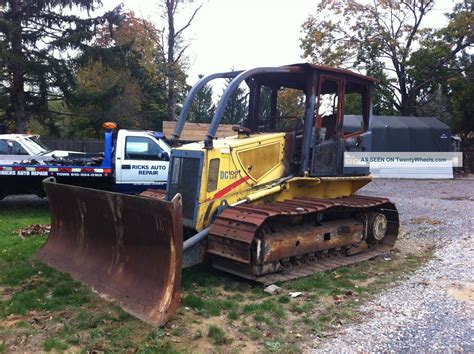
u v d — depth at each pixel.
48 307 4.81
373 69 28.78
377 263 6.96
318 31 28.53
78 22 23.11
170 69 27.17
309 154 6.65
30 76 22.53
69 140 22.52
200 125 16.34
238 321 4.62
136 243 5.10
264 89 7.45
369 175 7.82
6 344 4.02
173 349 3.96
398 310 4.92
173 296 4.52
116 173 10.77
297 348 4.04
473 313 4.83
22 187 10.90
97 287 5.25
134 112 29.22
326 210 6.61
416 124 22.94
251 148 6.30
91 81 27.53
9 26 21.17
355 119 11.34
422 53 27.89
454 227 9.77
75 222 6.15
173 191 6.09
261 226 5.71
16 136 11.90
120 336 4.16
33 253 6.81
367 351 3.98
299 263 6.39
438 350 4.01
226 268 5.80
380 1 27.64
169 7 26.64
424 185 18.70
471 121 30.14
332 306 5.07
